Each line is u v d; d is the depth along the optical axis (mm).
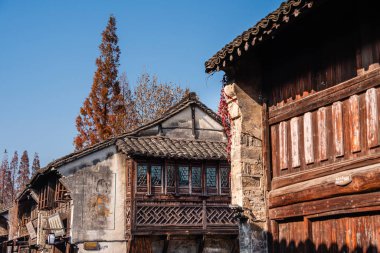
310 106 9047
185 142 22359
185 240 21797
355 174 7730
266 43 10039
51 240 21969
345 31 8406
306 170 9078
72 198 20719
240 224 10250
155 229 20469
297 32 9438
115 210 21156
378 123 7617
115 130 33156
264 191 10195
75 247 20641
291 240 9430
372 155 7676
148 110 35344
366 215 7828
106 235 20797
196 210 21250
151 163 21031
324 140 8680
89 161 21234
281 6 8164
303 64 9383
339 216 8320
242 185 10086
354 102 8102
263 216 10062
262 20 8508
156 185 20938
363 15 8023
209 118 23625
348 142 8188
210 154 21406
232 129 10578
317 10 8414
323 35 8898
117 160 21641
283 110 9797
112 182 21359
